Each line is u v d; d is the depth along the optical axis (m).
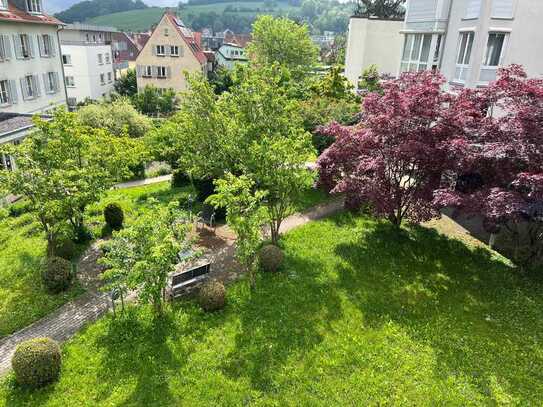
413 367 8.66
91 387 8.08
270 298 10.73
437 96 12.37
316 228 14.67
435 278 11.89
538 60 15.83
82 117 26.83
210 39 101.81
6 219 14.30
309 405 7.74
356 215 15.82
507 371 8.65
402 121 12.07
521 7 15.88
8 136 17.94
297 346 9.12
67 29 49.97
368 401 7.84
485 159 11.48
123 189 20.55
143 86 46.62
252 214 10.78
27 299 10.82
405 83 13.78
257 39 45.72
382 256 12.92
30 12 26.59
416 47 22.20
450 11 19.66
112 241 10.17
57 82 29.69
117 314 10.16
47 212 11.25
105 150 13.51
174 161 20.44
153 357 8.78
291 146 12.52
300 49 44.50
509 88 11.91
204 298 10.12
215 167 14.52
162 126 22.02
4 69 24.06
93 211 16.06
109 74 48.66
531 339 9.58
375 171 12.46
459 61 18.77
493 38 16.86
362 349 9.09
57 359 8.28
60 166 12.38
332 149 13.41
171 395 7.90
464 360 8.89
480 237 14.41
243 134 13.69
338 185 12.91
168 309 10.30
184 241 10.91
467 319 10.20
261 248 12.48
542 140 10.73
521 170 11.23
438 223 15.48
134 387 8.06
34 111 27.00
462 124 11.80
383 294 11.07
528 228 13.41
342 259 12.66
